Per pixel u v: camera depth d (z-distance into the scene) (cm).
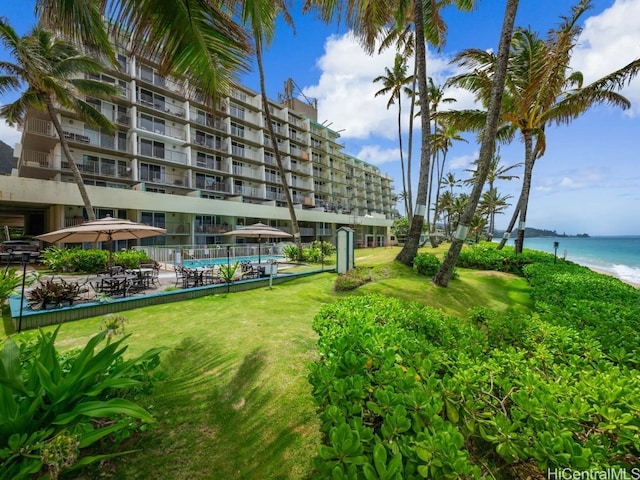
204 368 351
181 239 2455
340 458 118
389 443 125
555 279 705
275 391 279
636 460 130
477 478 109
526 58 1198
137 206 2005
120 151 2250
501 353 211
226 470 197
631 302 471
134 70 2338
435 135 2583
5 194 1482
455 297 713
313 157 4506
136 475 191
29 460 144
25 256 540
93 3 250
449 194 5000
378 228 5209
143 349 419
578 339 248
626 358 224
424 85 928
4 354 163
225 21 260
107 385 182
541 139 1308
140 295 787
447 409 152
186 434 234
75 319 609
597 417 144
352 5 782
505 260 1138
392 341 217
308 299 730
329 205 4453
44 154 2106
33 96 1371
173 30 261
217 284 928
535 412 139
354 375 165
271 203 3288
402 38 1688
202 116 2878
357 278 862
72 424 168
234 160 3253
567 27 1091
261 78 1652
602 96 1063
